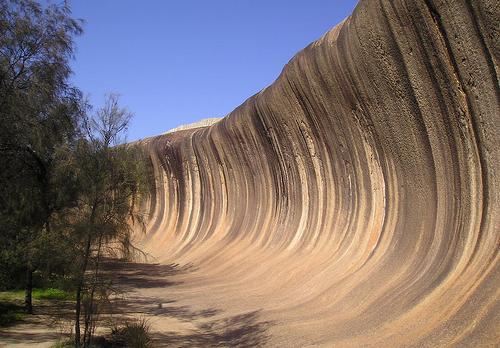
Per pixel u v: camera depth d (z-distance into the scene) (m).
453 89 11.01
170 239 35.88
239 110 26.47
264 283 19.20
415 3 11.28
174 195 37.84
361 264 14.62
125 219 12.13
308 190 20.69
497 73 9.79
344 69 15.28
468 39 10.27
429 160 12.44
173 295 20.91
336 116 17.05
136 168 13.45
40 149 16.31
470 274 9.32
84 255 11.31
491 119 10.06
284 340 11.98
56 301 18.53
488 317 7.65
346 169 17.48
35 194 16.44
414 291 10.71
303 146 20.36
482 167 10.38
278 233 22.78
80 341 11.69
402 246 13.08
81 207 12.13
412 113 12.78
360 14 13.66
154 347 12.70
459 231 10.72
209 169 32.53
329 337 11.10
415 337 8.91
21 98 15.38
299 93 18.95
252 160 26.20
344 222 17.55
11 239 14.95
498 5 9.33
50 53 15.99
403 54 12.38
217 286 21.34
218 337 13.76
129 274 26.94
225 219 30.39
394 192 14.52
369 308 11.64
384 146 14.71
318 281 15.88
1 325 14.23
